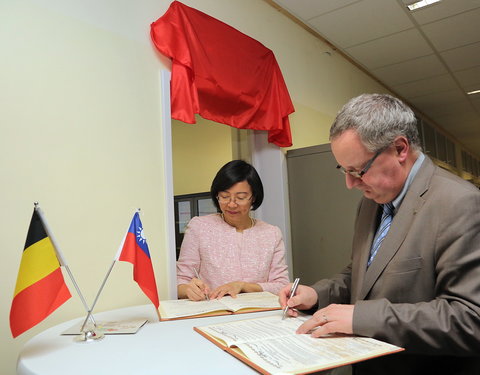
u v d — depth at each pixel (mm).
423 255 857
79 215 1370
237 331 867
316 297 1049
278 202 2619
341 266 2449
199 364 698
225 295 1393
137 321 1056
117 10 1606
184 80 1798
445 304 763
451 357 855
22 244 1196
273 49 2650
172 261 1707
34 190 1248
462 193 822
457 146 7223
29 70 1276
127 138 1586
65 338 916
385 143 875
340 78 3506
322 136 3141
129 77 1626
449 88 4453
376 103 900
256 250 1665
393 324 769
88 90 1456
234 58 2146
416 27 3025
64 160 1346
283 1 2621
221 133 3834
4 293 1137
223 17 2232
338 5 2691
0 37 1211
